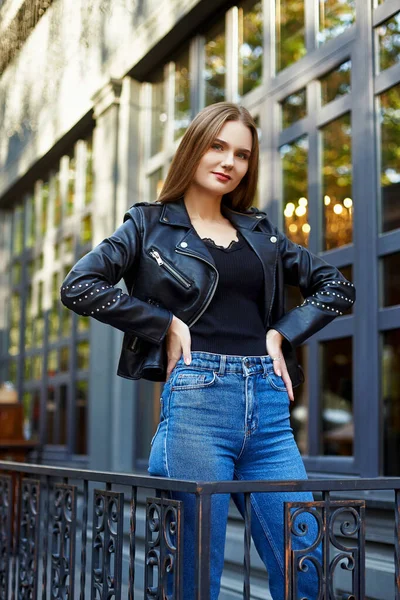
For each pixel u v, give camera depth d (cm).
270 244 204
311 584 187
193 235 196
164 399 189
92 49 594
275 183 418
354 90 361
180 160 202
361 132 355
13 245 856
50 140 688
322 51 385
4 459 580
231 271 193
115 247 193
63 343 682
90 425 558
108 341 550
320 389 379
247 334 191
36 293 768
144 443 532
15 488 314
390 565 284
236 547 363
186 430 182
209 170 199
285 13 423
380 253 342
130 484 194
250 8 453
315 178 388
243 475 193
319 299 202
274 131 421
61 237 706
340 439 363
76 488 241
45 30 601
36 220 787
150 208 204
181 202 205
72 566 237
